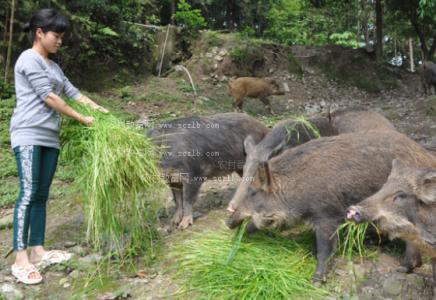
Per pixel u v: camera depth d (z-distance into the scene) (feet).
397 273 11.80
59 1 35.35
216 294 11.18
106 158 12.16
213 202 17.62
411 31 70.74
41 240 13.51
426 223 10.28
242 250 12.49
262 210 12.24
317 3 67.92
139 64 43.83
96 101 34.12
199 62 46.16
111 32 38.81
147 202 13.98
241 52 47.70
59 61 36.17
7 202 19.21
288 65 52.03
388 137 13.03
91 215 12.16
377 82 53.72
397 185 10.41
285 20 74.23
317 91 50.06
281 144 14.60
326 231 11.85
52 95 12.20
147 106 36.14
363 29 85.97
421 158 12.78
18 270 12.54
